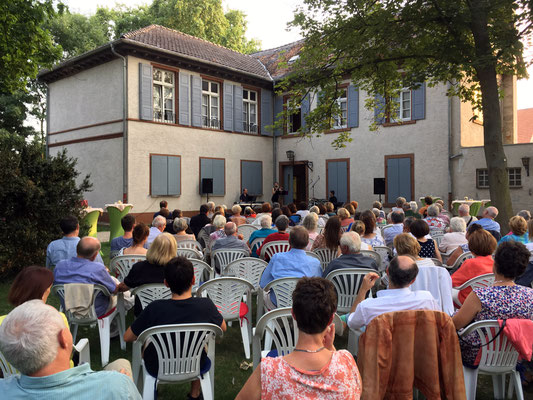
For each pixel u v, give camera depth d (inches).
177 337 107.7
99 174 639.8
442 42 381.4
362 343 91.6
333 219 199.6
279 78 779.4
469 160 610.2
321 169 761.6
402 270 99.9
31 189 272.8
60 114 713.6
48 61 473.1
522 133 1235.2
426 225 187.3
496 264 112.9
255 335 115.2
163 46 641.0
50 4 443.2
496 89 355.3
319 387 61.1
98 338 178.4
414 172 659.4
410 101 666.8
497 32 357.7
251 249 244.1
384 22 379.6
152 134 626.5
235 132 746.2
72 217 196.4
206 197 697.6
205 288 156.3
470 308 111.4
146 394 107.3
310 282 67.4
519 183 577.9
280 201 808.9
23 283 93.2
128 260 182.7
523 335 103.0
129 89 600.4
